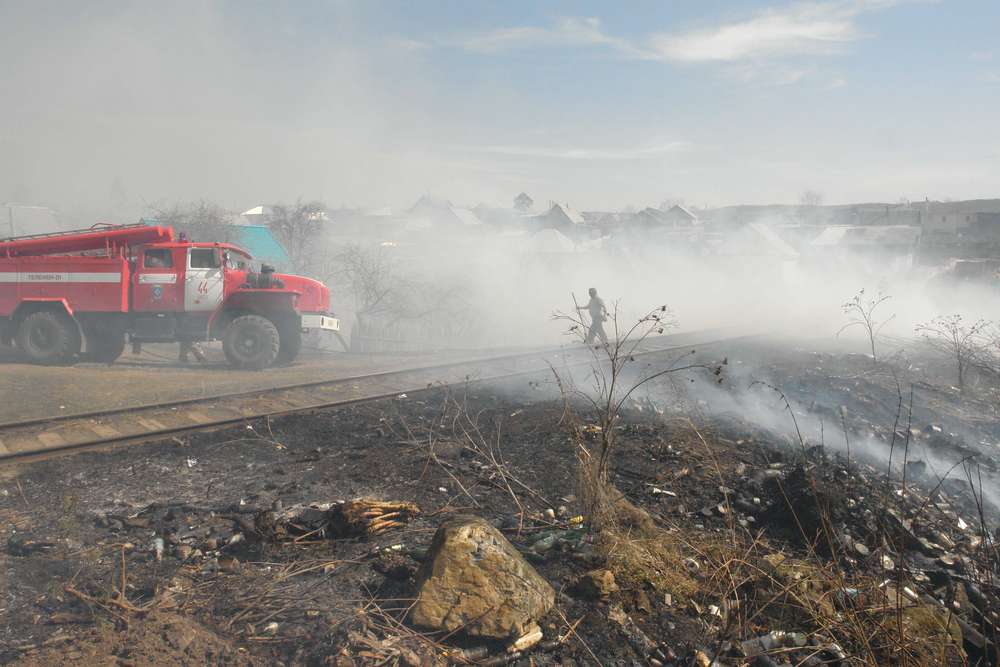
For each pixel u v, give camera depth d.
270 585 3.99
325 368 13.02
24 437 7.38
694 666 3.41
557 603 3.83
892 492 6.15
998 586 4.49
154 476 6.16
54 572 4.20
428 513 5.18
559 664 3.38
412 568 4.12
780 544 4.91
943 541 5.29
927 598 4.34
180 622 3.59
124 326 12.77
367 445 7.19
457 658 3.33
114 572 4.20
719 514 5.35
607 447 5.45
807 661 3.48
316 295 14.47
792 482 5.62
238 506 5.24
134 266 12.65
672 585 4.11
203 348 15.42
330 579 4.07
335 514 4.82
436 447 6.84
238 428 7.80
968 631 3.95
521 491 5.73
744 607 3.86
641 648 3.54
